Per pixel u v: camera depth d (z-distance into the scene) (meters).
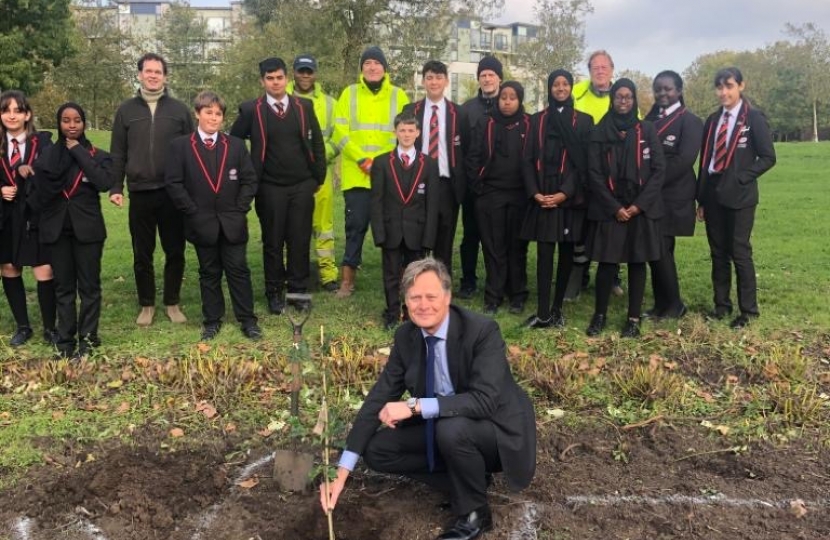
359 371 5.18
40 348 5.83
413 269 3.27
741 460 4.05
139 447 4.22
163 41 35.69
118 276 8.39
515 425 3.34
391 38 16.56
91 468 3.97
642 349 5.70
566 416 4.57
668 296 6.41
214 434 4.38
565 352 5.66
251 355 5.60
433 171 6.16
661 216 5.71
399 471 3.58
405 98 7.25
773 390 4.86
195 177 5.66
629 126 5.61
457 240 11.07
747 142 5.94
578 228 6.02
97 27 36.88
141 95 6.04
